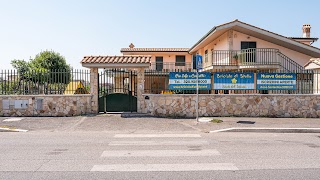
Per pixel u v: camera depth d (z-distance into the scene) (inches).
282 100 553.6
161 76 674.2
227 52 869.2
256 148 295.3
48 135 373.1
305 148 296.2
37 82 569.6
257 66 806.5
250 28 812.6
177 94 548.4
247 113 551.8
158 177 199.8
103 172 211.3
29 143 319.0
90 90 573.0
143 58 582.2
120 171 213.9
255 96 552.7
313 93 573.9
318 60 634.8
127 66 559.5
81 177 199.6
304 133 401.1
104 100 580.1
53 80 569.6
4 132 397.1
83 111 561.3
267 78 559.8
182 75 557.3
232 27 828.6
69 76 580.1
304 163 236.8
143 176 202.1
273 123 463.5
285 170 216.7
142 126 443.2
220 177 199.9
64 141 331.6
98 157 255.9
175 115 547.2
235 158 253.4
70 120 494.3
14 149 287.7
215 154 268.5
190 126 444.1
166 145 310.0
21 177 199.0
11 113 546.6
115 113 570.9
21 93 568.1
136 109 577.6
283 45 893.8
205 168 222.2
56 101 549.3
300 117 549.6
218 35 940.6
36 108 547.5
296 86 565.9
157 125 451.5
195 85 557.3
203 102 551.2
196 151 280.8
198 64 489.1
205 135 377.1
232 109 552.1
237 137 362.9
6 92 564.4
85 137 358.9
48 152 275.1
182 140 340.5
